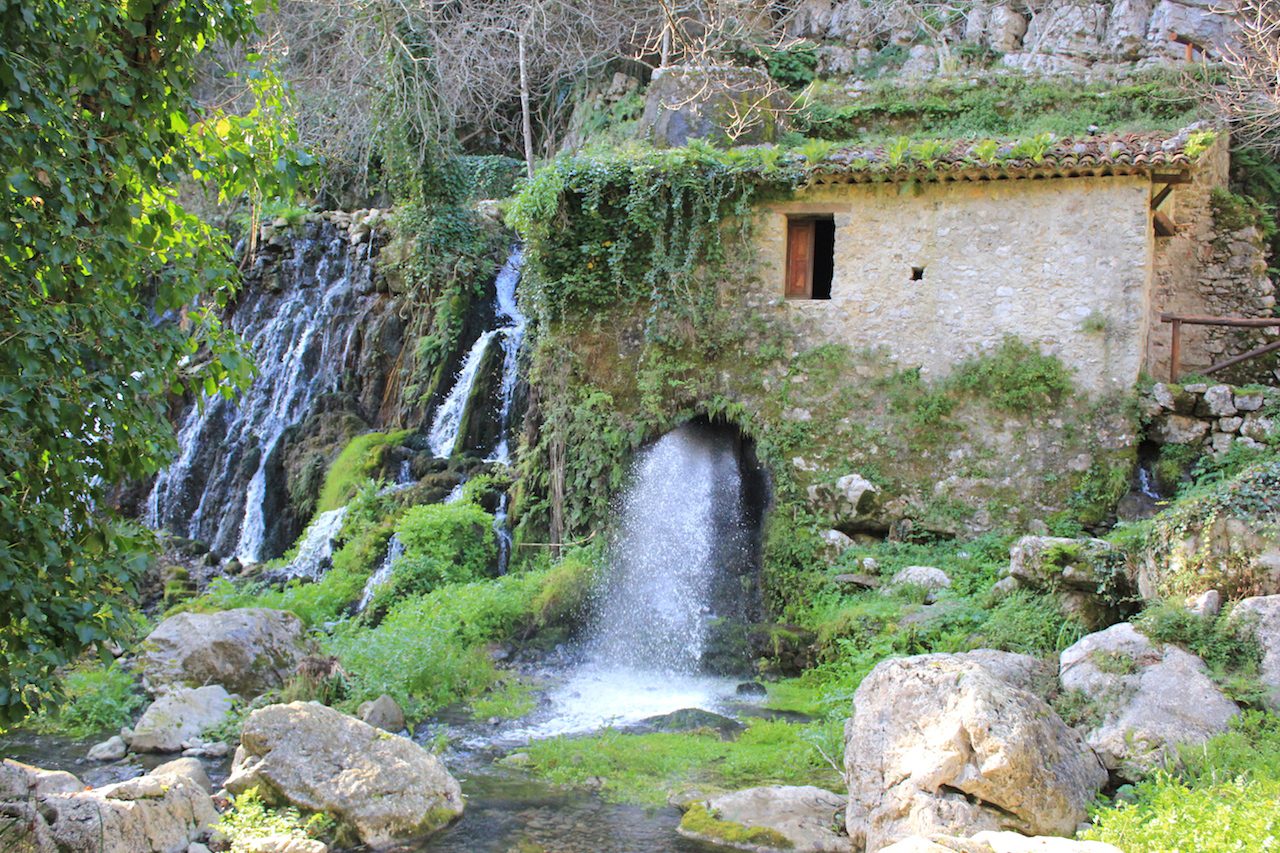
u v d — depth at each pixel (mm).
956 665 7547
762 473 14766
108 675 10820
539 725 10367
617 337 14938
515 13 22641
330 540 16328
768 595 13641
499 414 17547
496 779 8820
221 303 6949
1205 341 16922
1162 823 6043
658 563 14242
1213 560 9125
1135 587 9906
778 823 7508
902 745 7273
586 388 14891
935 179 13922
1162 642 8484
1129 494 13172
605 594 13633
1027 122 19484
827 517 13938
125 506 19047
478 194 22328
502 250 20188
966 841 5754
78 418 5367
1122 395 13336
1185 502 9898
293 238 21234
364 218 21094
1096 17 21375
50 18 5250
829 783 8531
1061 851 5652
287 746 7910
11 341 5066
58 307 5332
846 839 7324
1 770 6680
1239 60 17281
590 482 14688
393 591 14156
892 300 14156
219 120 7047
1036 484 13461
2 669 5332
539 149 24781
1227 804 6109
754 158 14391
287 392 20016
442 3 22609
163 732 9648
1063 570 10227
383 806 7570
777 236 14562
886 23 22734
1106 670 8328
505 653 12734
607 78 23359
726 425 15109
